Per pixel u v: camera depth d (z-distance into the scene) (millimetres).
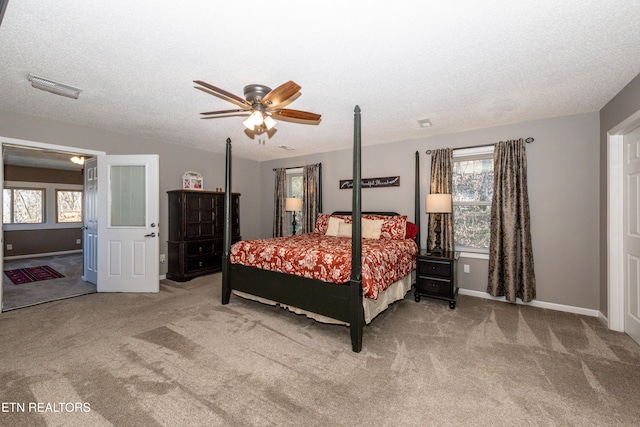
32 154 5320
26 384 1854
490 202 3871
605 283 2957
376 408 1675
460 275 4012
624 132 2723
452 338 2600
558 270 3367
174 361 2156
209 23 1704
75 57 2096
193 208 4711
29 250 6898
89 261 4418
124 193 4090
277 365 2127
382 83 2510
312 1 1508
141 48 1979
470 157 3957
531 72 2303
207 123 3693
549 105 3014
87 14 1620
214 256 5055
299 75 2367
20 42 1901
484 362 2184
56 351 2285
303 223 5551
